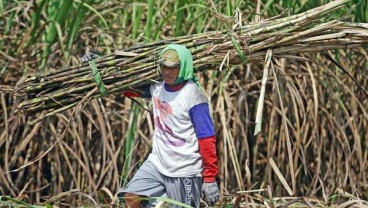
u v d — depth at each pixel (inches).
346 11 849.5
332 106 850.1
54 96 646.5
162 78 624.1
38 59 835.4
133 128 799.1
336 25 607.8
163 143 610.2
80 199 779.4
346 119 869.2
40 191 824.9
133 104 804.0
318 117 850.1
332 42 613.0
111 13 870.4
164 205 615.2
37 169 820.6
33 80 649.0
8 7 881.5
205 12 825.5
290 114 840.3
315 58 833.5
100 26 863.1
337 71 865.5
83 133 816.9
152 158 622.8
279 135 836.6
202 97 597.6
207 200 599.5
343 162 862.5
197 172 606.9
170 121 602.5
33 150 820.0
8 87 810.2
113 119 827.4
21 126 828.0
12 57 839.7
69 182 817.5
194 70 627.5
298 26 610.5
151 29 821.2
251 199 693.3
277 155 843.4
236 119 817.5
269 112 845.2
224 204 678.5
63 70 645.9
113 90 637.9
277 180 839.1
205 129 593.3
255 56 624.1
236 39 619.5
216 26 834.2
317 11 609.6
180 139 601.9
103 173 796.6
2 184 808.3
